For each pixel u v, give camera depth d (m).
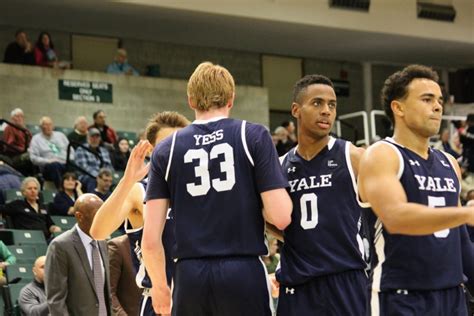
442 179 4.96
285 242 5.83
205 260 5.24
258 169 5.29
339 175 5.78
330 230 5.71
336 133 21.53
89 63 22.55
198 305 5.25
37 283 10.58
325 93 5.84
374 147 4.90
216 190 5.28
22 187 14.99
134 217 6.55
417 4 24.05
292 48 24.66
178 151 5.39
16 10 20.50
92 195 8.12
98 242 8.09
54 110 20.53
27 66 20.30
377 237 4.94
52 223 15.02
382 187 4.73
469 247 5.12
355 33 23.38
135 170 5.86
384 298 4.93
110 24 21.77
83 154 17.61
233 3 21.42
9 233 13.89
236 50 24.58
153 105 21.84
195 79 5.49
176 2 20.72
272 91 25.11
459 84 27.27
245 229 5.25
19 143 17.78
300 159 5.89
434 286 4.85
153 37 22.97
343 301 5.64
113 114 21.27
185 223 5.31
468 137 18.89
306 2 22.41
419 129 4.95
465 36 24.78
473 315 8.10
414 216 4.53
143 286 6.54
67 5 20.22
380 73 26.61
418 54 25.75
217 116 5.46
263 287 5.25
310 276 5.68
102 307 7.98
